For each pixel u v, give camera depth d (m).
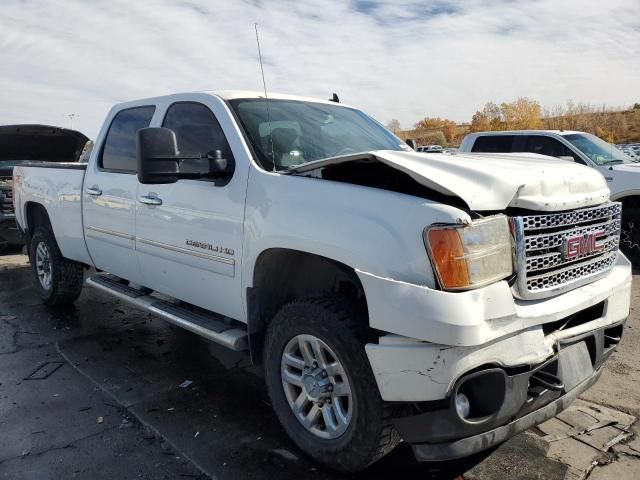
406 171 2.60
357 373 2.63
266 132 3.62
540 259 2.65
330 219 2.76
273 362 3.12
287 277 3.31
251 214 3.22
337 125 4.16
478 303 2.36
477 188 2.54
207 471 2.93
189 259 3.74
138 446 3.17
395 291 2.40
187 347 4.79
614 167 8.16
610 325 3.03
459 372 2.35
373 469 2.95
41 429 3.36
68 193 5.20
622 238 8.11
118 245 4.54
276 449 3.14
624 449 3.09
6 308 6.01
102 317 5.66
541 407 2.67
